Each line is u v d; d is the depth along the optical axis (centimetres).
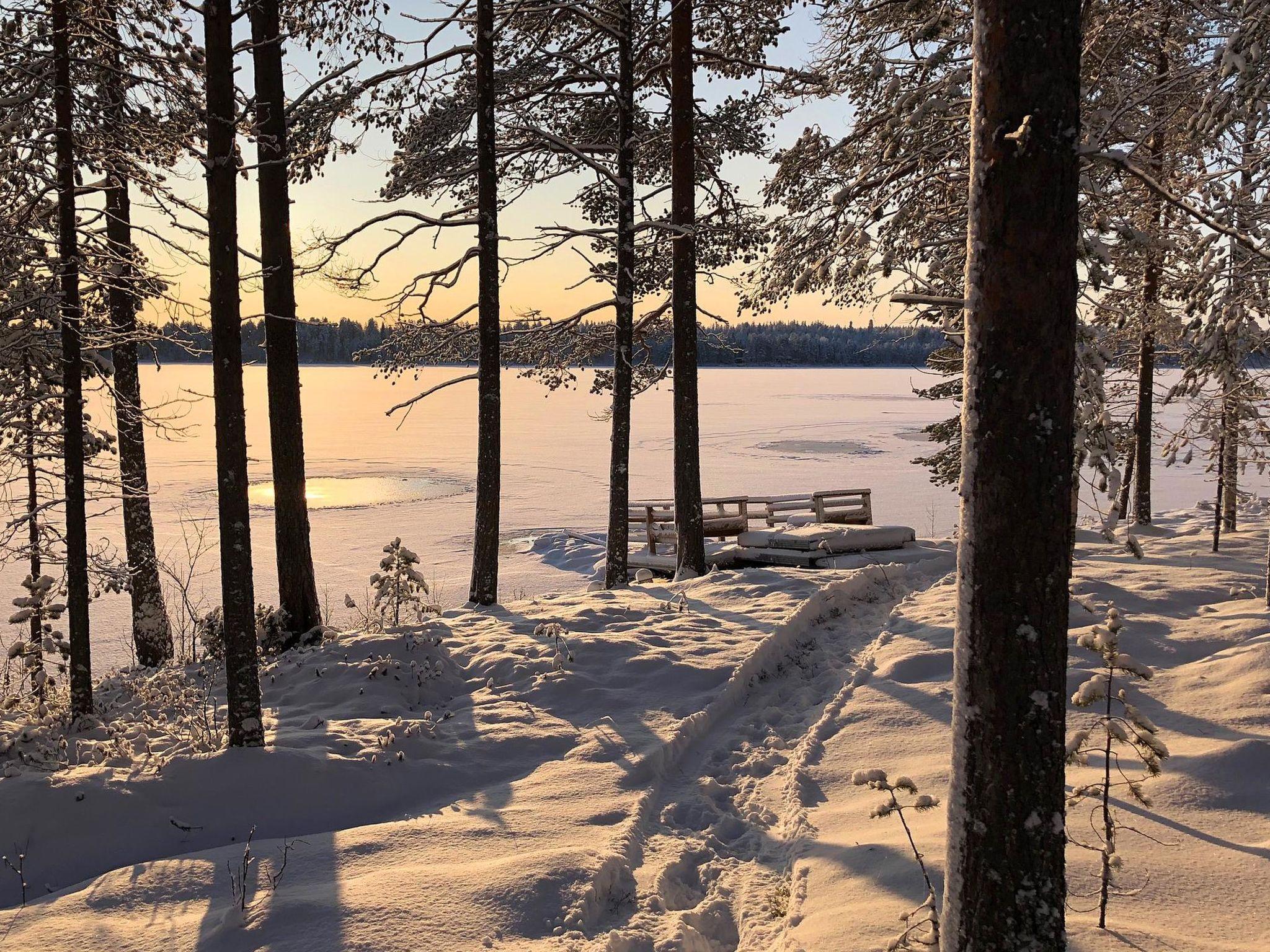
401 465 4456
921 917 433
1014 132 313
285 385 1025
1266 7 592
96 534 2488
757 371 17662
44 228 856
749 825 610
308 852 554
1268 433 1544
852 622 1055
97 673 1384
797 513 2167
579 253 1369
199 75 909
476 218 1217
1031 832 328
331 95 1177
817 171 1009
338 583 2034
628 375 1413
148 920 480
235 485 672
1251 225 802
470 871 513
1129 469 1770
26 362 855
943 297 363
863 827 566
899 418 7081
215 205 646
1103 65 759
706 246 1468
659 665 872
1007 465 325
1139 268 1095
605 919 486
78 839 585
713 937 488
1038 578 326
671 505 1636
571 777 659
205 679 970
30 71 760
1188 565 1296
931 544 1441
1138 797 420
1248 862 466
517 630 1015
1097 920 421
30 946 456
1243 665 721
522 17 1320
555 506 3219
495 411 1168
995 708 331
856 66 895
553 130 1456
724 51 1362
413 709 831
